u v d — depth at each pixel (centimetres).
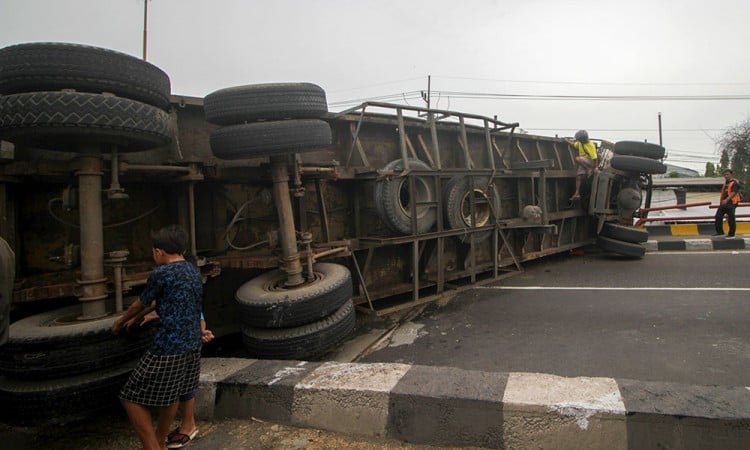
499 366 449
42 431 350
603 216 1018
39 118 319
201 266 468
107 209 470
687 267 873
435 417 301
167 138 386
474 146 869
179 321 288
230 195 550
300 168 499
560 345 496
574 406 275
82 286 371
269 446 313
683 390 288
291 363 392
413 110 655
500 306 660
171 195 511
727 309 588
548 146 1099
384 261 696
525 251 945
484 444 290
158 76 375
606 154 1089
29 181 422
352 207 670
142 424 283
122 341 358
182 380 290
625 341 496
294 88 448
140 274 407
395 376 340
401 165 645
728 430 254
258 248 575
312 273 500
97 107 329
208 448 316
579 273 870
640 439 264
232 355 530
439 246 696
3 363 340
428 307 672
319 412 330
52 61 323
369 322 613
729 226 1162
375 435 315
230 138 433
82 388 342
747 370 411
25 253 435
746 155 2634
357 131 626
